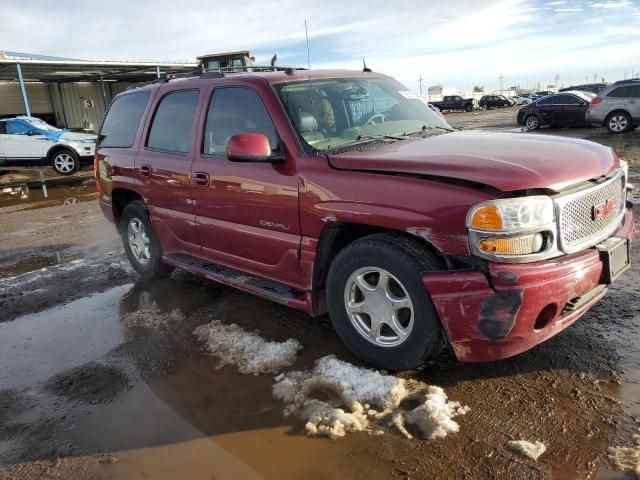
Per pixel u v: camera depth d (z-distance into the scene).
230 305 4.50
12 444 2.88
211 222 4.12
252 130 3.77
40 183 14.54
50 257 6.58
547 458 2.41
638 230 5.70
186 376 3.43
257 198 3.65
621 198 3.38
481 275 2.66
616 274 3.06
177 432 2.86
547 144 3.31
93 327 4.32
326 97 3.89
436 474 2.39
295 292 3.66
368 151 3.33
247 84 3.83
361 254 3.09
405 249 2.90
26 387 3.45
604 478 2.26
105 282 5.42
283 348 3.59
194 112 4.29
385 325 3.19
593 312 3.78
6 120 15.52
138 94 5.16
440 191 2.77
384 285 3.08
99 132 5.70
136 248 5.36
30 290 5.33
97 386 3.39
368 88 4.26
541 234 2.69
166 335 4.04
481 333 2.72
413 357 3.01
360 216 3.04
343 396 2.98
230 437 2.78
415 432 2.68
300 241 3.44
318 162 3.31
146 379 3.43
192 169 4.19
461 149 3.16
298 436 2.73
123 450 2.75
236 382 3.30
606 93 16.89
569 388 2.92
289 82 3.83
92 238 7.46
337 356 3.48
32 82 33.12
